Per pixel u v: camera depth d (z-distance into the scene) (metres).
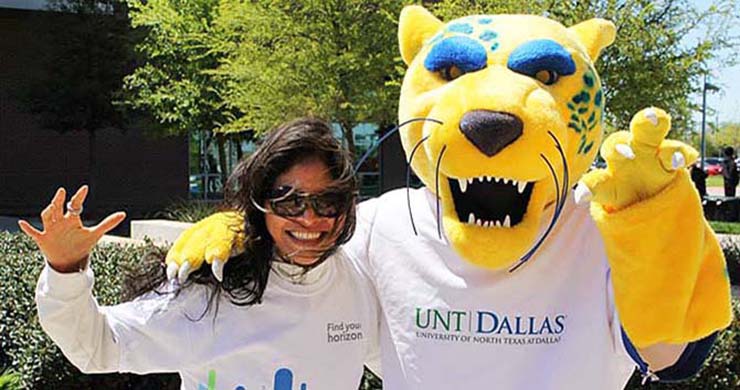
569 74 2.19
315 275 2.31
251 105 11.47
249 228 2.23
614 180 1.85
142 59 17.14
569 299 2.20
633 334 2.00
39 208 21.88
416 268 2.33
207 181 23.66
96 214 20.27
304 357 2.30
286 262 2.27
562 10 9.63
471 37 2.25
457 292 2.24
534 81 2.11
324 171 2.19
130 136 22.91
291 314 2.30
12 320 5.32
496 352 2.21
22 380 4.84
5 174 21.62
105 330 2.24
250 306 2.28
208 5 14.29
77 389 4.68
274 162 2.17
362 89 10.96
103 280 5.19
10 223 17.53
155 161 23.28
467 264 2.24
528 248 2.06
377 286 2.44
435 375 2.27
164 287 2.35
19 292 5.48
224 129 13.01
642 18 9.54
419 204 2.39
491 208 2.06
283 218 2.17
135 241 9.55
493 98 1.99
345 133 11.27
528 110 1.98
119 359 2.26
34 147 21.89
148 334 2.27
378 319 2.47
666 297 1.92
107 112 18.56
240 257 2.25
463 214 2.11
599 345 2.18
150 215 19.77
